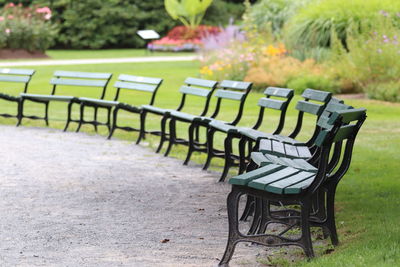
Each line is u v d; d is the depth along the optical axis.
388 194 8.39
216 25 54.62
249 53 22.58
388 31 20.98
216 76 23.00
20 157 11.14
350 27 22.56
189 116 11.18
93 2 49.56
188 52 44.47
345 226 6.98
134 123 15.13
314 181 5.79
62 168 10.33
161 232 7.05
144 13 51.81
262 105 10.13
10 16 37.50
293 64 22.03
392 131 13.78
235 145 12.86
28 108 17.52
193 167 10.76
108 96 19.47
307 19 24.33
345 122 5.98
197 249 6.45
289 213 7.48
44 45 38.38
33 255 6.17
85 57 38.62
